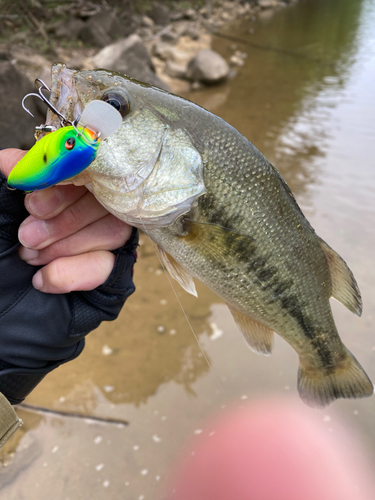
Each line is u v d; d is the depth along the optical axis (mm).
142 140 255
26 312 229
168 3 3104
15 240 227
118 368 598
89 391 562
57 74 244
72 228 227
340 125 1513
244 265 292
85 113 198
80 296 247
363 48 2752
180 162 261
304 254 315
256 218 285
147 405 552
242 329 337
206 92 1894
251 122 1544
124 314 689
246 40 2949
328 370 371
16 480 457
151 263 805
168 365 609
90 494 455
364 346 651
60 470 473
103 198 237
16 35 1452
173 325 675
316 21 3771
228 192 274
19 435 498
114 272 243
